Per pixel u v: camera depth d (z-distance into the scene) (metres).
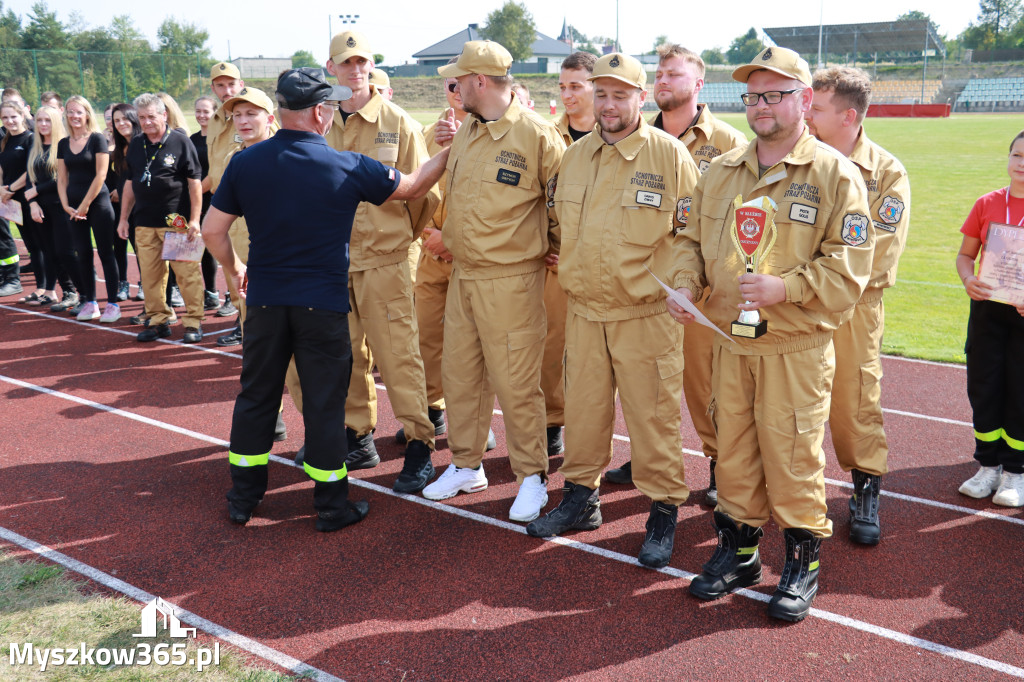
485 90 4.08
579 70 5.05
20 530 4.18
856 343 4.04
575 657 3.19
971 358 4.56
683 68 4.51
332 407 4.13
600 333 3.95
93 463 5.06
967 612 3.49
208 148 7.02
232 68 6.73
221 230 4.02
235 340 7.75
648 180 3.78
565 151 4.08
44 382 6.63
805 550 3.48
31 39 64.75
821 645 3.28
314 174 3.89
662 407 3.91
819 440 3.39
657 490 3.98
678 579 3.78
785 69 3.12
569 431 4.14
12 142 8.96
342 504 4.21
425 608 3.51
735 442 3.50
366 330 4.70
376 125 4.66
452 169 4.25
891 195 4.01
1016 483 4.54
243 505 4.26
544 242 4.28
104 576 3.74
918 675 3.09
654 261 3.85
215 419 5.86
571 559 3.96
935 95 69.56
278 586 3.68
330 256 4.03
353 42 4.53
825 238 3.26
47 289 9.27
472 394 4.53
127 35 70.94
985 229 4.45
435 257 5.16
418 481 4.71
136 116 8.18
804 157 3.22
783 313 3.24
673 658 3.19
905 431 5.69
